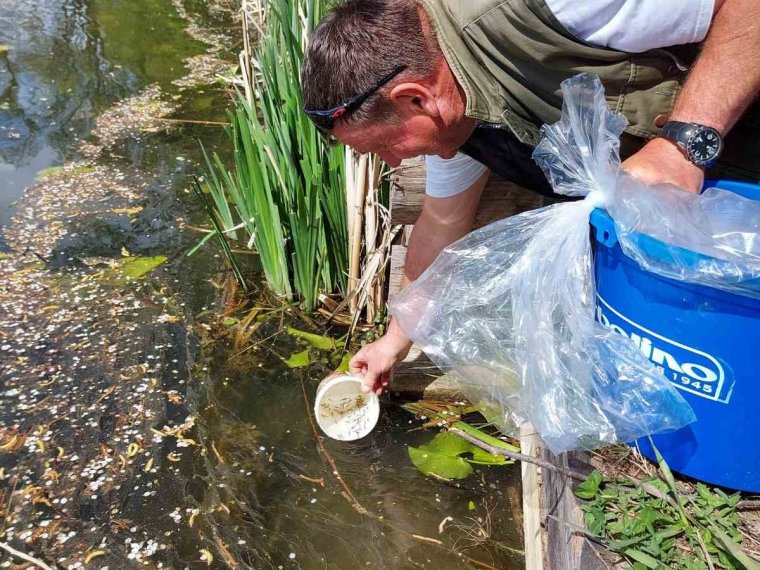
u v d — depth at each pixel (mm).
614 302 1021
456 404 1808
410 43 1062
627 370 1002
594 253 1069
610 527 1002
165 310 2088
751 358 916
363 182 1911
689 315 928
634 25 1007
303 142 1891
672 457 1056
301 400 1818
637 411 1002
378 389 1615
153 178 2705
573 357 1028
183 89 3420
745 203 995
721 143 977
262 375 1887
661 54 1084
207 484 1575
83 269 2230
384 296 2074
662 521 1009
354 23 1072
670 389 981
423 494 1569
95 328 2004
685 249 877
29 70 3498
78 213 2484
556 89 1104
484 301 1174
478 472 1619
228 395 1819
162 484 1567
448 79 1107
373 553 1443
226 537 1462
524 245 1129
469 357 1231
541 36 1039
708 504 1015
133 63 3658
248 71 2445
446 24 1065
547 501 1260
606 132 1002
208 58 3775
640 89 1112
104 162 2795
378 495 1567
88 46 3818
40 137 2939
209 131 3053
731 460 1002
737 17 924
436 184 1419
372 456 1664
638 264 951
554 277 1037
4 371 1835
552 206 1116
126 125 3068
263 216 2023
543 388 1040
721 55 946
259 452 1663
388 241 1953
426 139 1178
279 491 1570
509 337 1194
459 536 1481
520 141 1188
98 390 1802
